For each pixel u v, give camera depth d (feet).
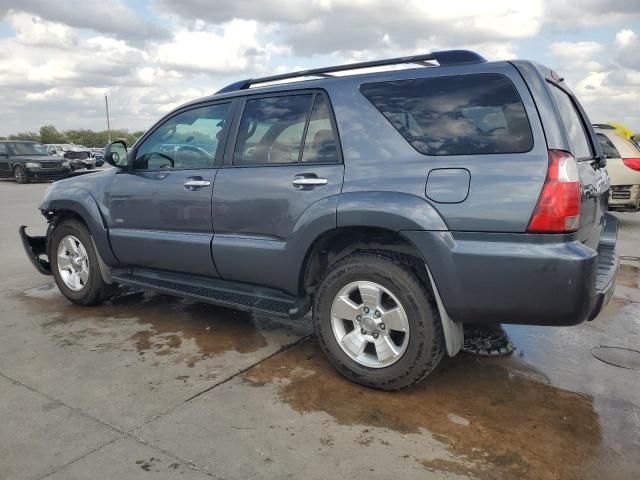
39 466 8.16
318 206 10.60
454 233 9.25
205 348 12.80
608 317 15.21
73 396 10.39
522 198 8.73
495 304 9.12
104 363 11.93
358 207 10.00
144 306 16.17
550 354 12.53
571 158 8.83
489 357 12.32
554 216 8.59
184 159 13.42
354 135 10.54
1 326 14.46
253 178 11.74
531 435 9.02
